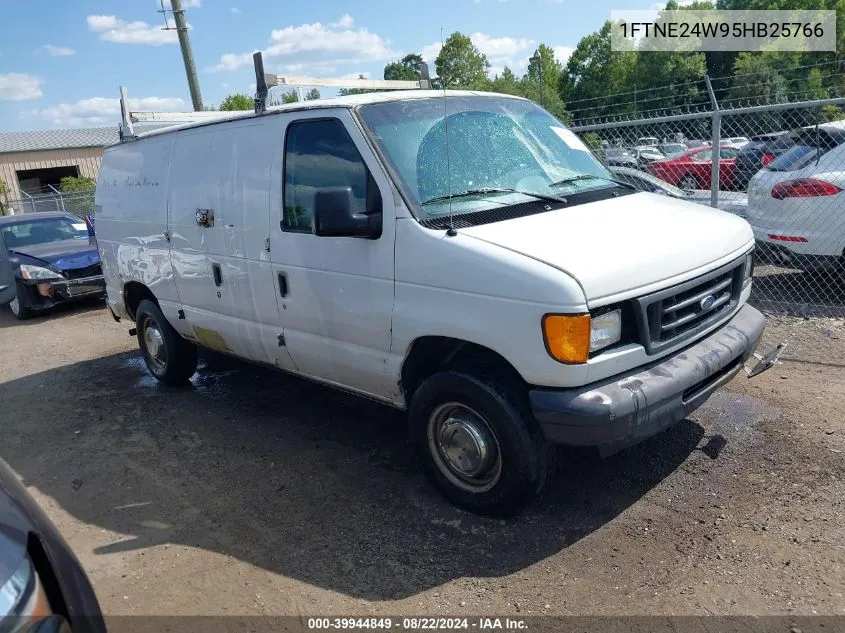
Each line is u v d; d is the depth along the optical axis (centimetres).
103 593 340
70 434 555
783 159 736
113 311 682
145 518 411
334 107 406
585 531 355
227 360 713
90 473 479
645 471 407
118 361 764
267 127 450
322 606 317
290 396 590
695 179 1323
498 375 349
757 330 399
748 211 768
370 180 381
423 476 427
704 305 363
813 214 692
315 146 417
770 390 500
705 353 359
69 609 239
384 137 390
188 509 416
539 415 324
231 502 419
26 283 1030
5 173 3734
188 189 523
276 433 514
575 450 438
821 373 525
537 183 412
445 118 419
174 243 546
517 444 342
